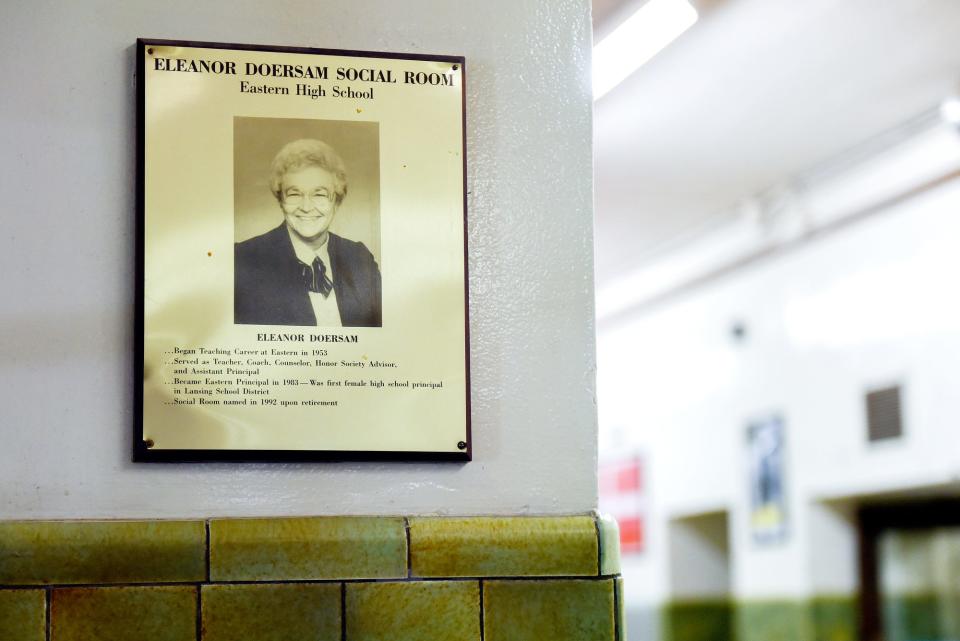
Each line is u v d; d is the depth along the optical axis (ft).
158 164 5.04
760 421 26.35
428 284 5.14
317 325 5.03
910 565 23.54
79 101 5.09
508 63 5.48
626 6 12.53
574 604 4.88
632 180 22.49
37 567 4.58
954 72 17.88
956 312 20.61
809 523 24.47
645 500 31.40
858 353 23.29
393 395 5.03
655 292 29.94
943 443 20.86
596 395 5.28
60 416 4.86
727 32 16.10
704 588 29.60
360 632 4.71
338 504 4.96
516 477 5.14
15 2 5.10
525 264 5.32
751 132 20.11
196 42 5.15
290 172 5.13
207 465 4.90
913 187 21.27
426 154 5.24
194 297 4.97
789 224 24.16
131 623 4.59
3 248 4.93
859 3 15.26
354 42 5.33
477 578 4.83
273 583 4.70
